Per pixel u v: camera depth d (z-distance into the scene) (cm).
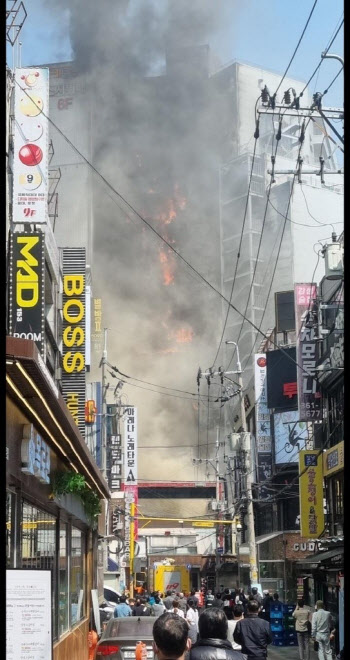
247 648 1268
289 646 3366
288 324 5978
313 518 3650
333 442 3625
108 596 4906
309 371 3844
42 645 797
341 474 3456
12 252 2422
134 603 3131
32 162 2478
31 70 2495
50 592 809
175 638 543
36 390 1120
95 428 5022
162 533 9350
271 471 5706
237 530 5672
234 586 6438
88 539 2703
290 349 5519
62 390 3466
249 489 3834
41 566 1497
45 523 1567
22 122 2489
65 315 3497
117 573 5572
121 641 1430
